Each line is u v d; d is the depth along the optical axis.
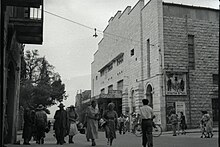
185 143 15.12
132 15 42.62
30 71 49.94
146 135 10.99
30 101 43.03
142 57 38.53
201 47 34.53
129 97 42.66
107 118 14.27
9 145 13.08
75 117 15.87
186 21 34.38
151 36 35.53
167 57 33.22
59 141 14.48
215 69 34.56
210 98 33.84
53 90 49.66
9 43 11.84
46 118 15.35
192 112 32.91
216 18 35.53
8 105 14.59
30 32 13.58
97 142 16.25
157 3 33.97
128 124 33.72
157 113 32.75
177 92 32.78
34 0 11.10
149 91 36.62
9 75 14.54
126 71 44.88
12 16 13.66
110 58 54.75
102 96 45.94
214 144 14.34
